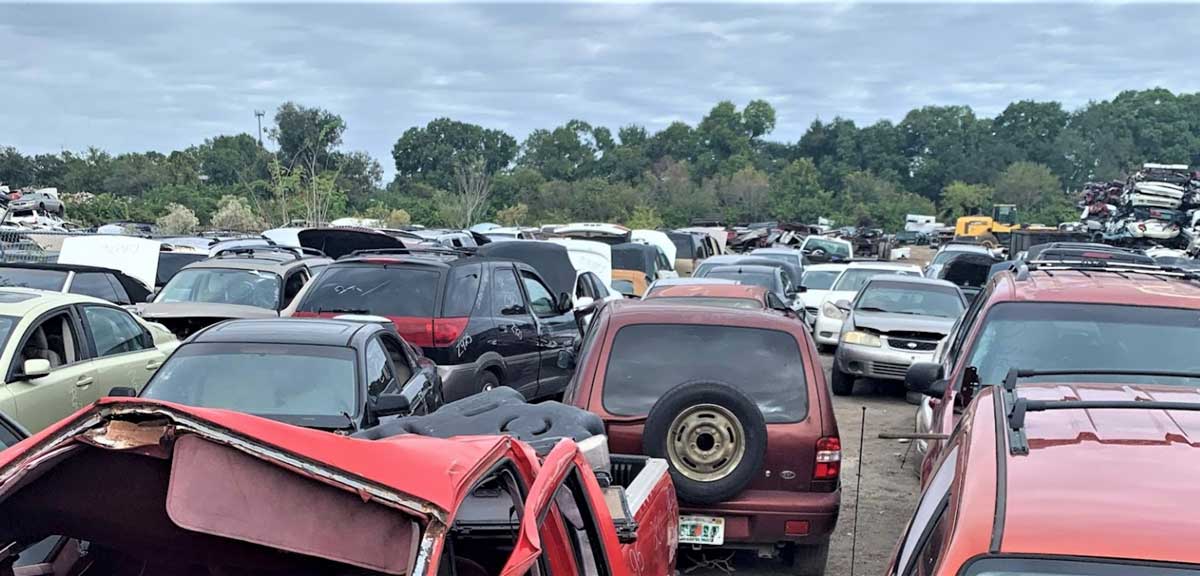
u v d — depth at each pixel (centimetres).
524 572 320
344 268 1100
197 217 5516
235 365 734
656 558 514
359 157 6912
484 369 1092
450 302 1063
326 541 279
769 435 684
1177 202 4422
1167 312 725
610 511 465
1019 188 13488
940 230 9531
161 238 2547
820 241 4066
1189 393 418
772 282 2020
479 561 412
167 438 274
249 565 331
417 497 283
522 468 378
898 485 1003
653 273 2297
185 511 270
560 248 1619
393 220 5562
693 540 679
